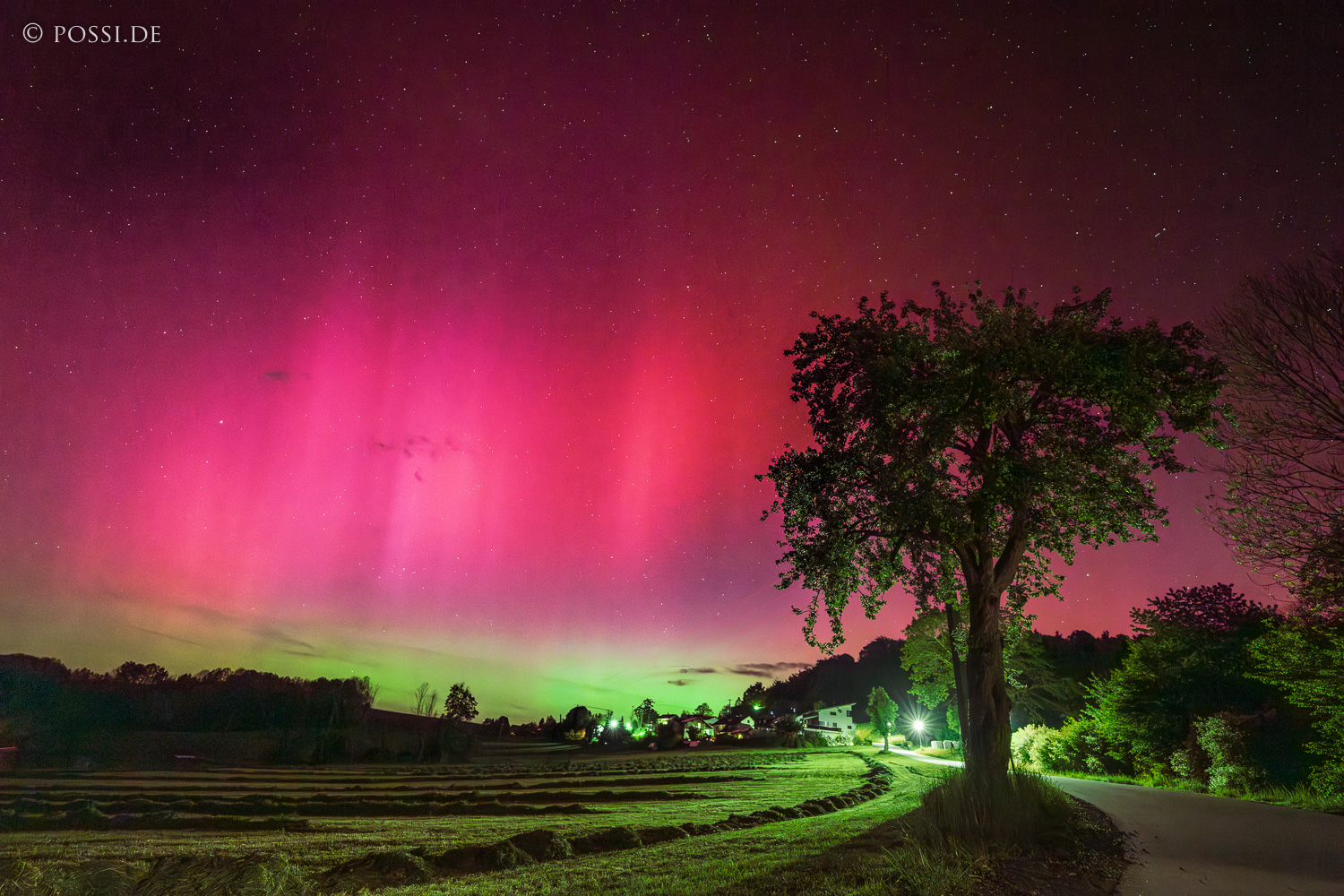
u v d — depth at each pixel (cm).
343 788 5491
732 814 2336
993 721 1486
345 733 11500
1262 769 2466
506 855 1410
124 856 1952
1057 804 1341
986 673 1526
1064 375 1473
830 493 1636
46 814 3359
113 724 11256
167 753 9919
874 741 11219
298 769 8538
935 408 1498
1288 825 1409
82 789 5403
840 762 6581
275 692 13688
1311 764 2422
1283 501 1792
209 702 13075
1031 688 5588
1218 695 3191
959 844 1052
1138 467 1548
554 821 2720
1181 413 1505
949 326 1595
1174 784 2811
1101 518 1534
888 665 15500
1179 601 3688
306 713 12756
